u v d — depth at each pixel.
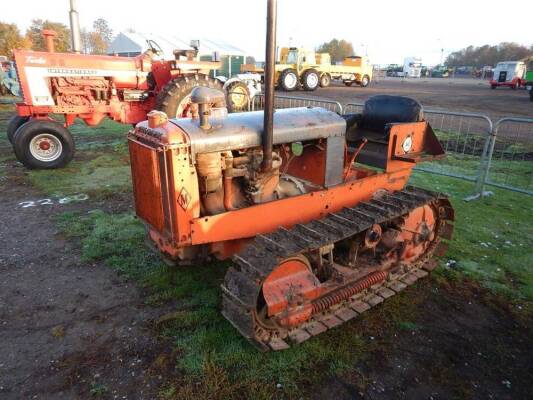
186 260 3.40
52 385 2.54
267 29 2.68
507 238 4.71
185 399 2.41
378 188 3.98
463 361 2.82
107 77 8.01
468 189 6.41
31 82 7.16
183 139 2.78
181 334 2.98
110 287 3.59
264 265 2.63
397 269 3.64
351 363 2.75
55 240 4.48
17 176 6.72
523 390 2.60
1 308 3.29
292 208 3.29
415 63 57.81
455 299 3.52
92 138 9.70
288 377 2.60
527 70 25.39
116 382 2.55
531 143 9.77
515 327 3.20
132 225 4.82
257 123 3.18
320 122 3.47
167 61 8.62
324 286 3.03
